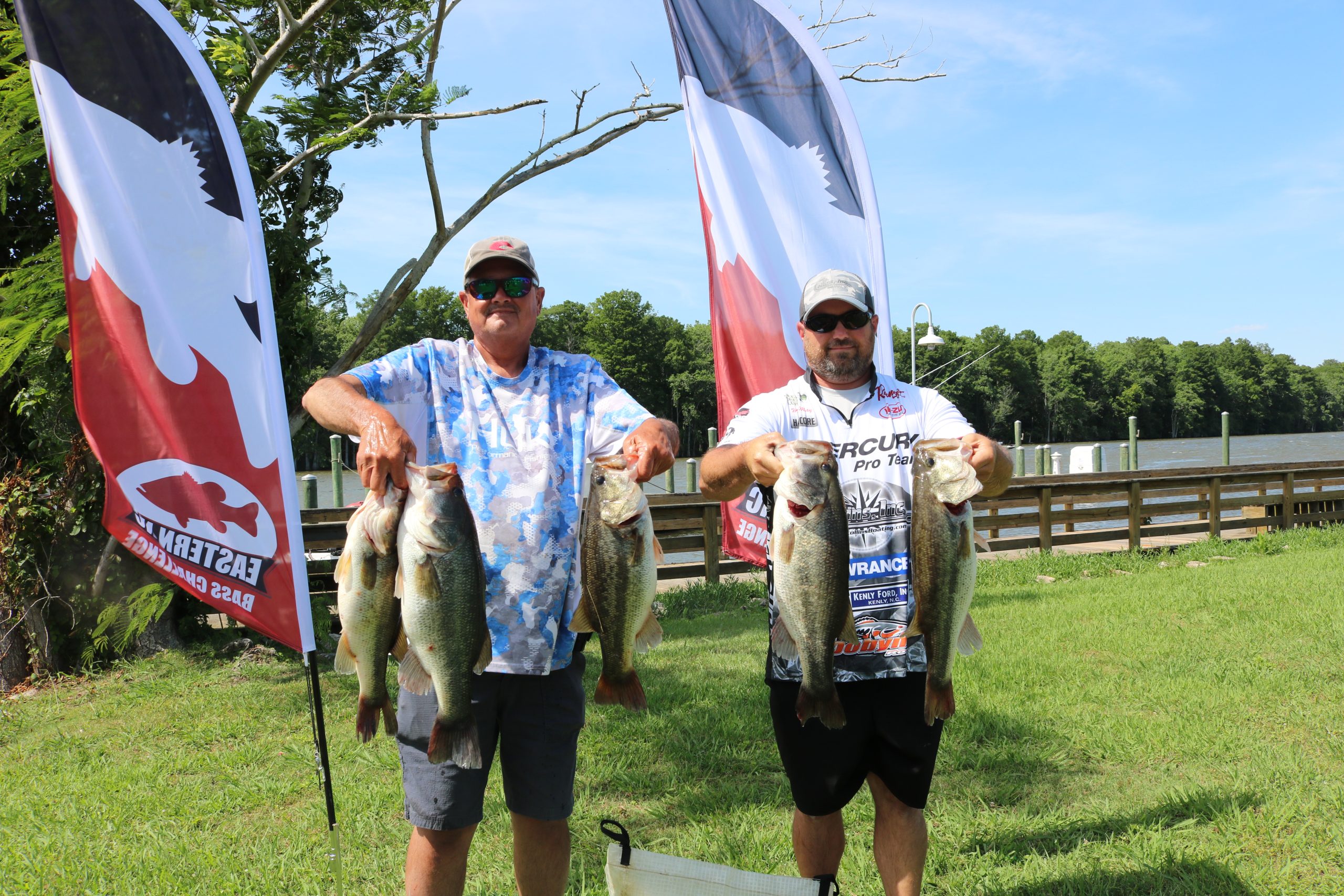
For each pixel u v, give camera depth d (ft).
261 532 13.20
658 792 16.55
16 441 29.48
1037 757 17.03
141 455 13.73
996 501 43.32
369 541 8.98
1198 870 12.41
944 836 14.08
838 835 10.91
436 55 29.25
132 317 13.84
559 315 302.45
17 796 17.29
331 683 25.58
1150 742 17.40
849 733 10.32
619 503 9.04
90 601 28.45
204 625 30.66
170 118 13.92
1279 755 16.43
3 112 25.00
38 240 29.60
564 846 10.41
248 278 13.74
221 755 19.42
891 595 10.34
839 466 10.53
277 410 13.51
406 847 14.34
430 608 8.78
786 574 9.39
